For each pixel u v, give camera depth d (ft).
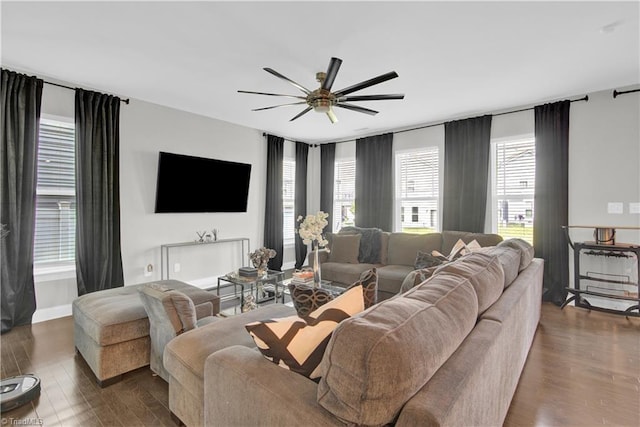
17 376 7.12
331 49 8.82
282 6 6.93
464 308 3.98
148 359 7.55
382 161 17.70
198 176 14.75
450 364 3.31
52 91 10.93
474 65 9.83
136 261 13.15
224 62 9.64
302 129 17.83
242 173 16.62
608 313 11.48
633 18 7.35
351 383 2.70
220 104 13.62
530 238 13.65
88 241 11.46
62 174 11.41
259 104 13.57
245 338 5.64
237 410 3.76
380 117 15.37
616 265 11.95
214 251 15.98
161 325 6.63
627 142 11.54
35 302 10.52
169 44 8.59
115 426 5.76
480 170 14.42
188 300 6.31
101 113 11.81
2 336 9.56
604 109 11.93
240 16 7.31
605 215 11.95
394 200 17.67
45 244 11.11
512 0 6.72
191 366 5.11
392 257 14.34
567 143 12.51
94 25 7.68
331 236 15.44
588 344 9.00
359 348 2.71
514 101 13.11
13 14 7.19
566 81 11.09
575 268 11.94
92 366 7.20
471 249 10.08
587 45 8.63
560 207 12.57
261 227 18.26
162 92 12.20
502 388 4.70
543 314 11.44
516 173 13.97
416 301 3.67
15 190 9.97
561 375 7.39
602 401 6.45
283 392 3.35
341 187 20.40
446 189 15.39
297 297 5.24
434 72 10.32
